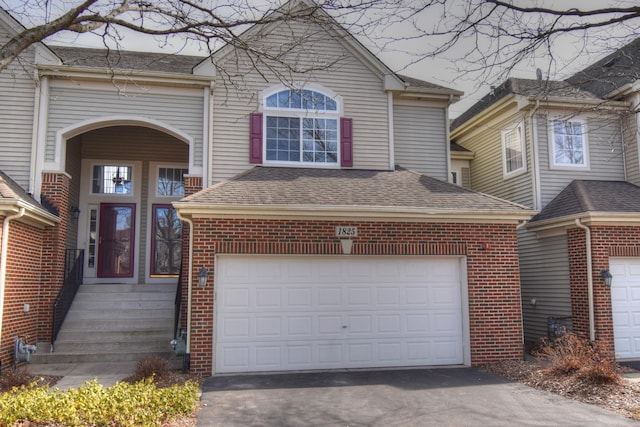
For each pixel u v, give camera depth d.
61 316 12.16
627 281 12.49
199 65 12.98
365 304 10.94
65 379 9.69
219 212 10.35
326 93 13.93
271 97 13.62
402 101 14.80
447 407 7.75
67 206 13.07
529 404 7.93
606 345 11.91
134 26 6.92
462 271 11.34
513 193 15.74
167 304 13.37
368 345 10.83
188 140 13.04
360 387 9.06
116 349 11.64
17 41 6.17
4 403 5.66
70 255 13.73
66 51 14.24
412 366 10.93
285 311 10.59
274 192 11.27
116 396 6.29
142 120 12.87
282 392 8.69
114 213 15.66
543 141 14.84
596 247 12.30
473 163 18.47
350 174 13.21
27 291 11.28
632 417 7.22
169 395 6.98
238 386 9.12
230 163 13.15
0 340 9.97
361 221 10.97
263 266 10.65
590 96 15.07
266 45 13.31
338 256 10.88
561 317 13.20
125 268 15.49
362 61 14.23
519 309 11.32
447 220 11.29
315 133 13.80
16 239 10.68
